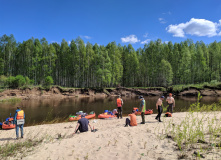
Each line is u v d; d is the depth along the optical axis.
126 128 7.09
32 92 41.44
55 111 20.03
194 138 4.48
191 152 3.60
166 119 9.07
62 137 6.67
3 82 41.81
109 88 51.28
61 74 60.03
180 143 4.09
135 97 43.47
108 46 66.81
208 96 43.28
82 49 55.16
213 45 66.25
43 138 6.76
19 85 41.28
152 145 4.43
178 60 60.97
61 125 11.08
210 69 61.53
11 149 5.23
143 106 8.20
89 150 4.53
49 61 53.88
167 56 62.22
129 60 63.31
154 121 8.82
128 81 67.06
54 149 4.89
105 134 6.24
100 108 22.92
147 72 61.66
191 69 58.44
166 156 3.56
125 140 5.15
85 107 23.86
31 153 4.67
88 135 6.37
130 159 3.63
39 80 52.84
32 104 27.47
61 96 43.78
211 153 3.35
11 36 51.09
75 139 5.87
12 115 17.22
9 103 28.78
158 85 63.34
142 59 64.00
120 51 68.69
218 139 4.20
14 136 8.16
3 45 49.97
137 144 4.65
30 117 16.30
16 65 59.22
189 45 67.19
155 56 61.06
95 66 54.25
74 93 47.00
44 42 53.56
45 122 13.98
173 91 49.19
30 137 7.25
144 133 5.86
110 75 51.56
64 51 59.81
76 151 4.54
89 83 58.72
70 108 22.75
